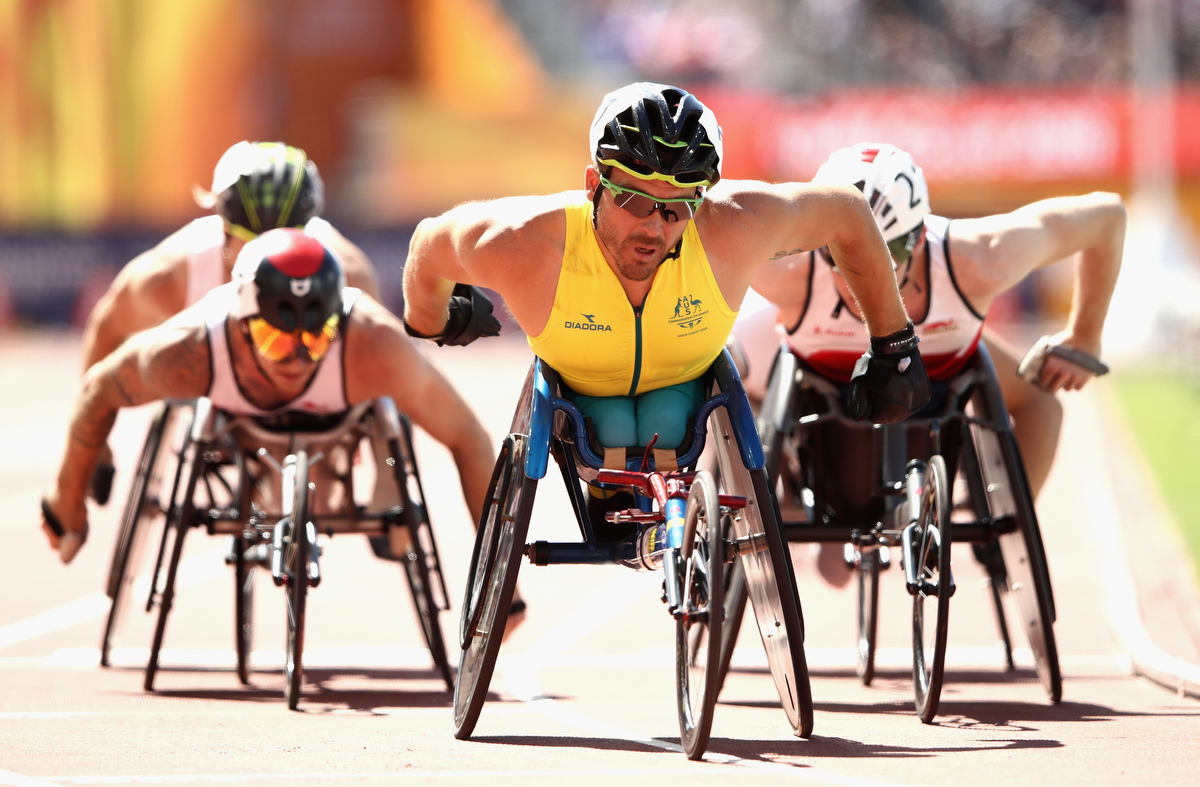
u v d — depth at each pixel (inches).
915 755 626.2
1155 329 4249.5
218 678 934.4
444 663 879.1
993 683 882.1
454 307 751.1
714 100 5128.0
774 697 844.6
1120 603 1099.9
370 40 5413.4
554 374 681.6
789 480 912.9
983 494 836.0
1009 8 6186.0
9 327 5482.3
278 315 820.6
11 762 609.0
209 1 5374.0
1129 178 5029.5
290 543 831.1
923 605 768.3
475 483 911.7
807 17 6215.6
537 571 1427.2
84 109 5438.0
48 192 5492.1
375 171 5339.6
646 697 840.9
